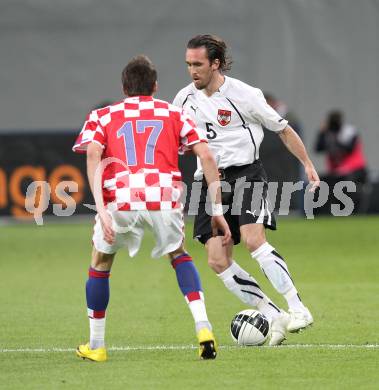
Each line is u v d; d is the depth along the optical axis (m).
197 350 26.88
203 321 24.92
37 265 46.91
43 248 53.47
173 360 25.42
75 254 50.88
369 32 74.44
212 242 28.05
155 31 75.31
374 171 74.94
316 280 41.44
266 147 62.94
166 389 22.23
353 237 57.25
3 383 22.97
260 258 27.66
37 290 39.19
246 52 74.69
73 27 75.88
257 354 26.19
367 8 74.38
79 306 35.28
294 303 27.56
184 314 33.38
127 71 25.33
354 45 74.62
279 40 74.62
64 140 64.12
